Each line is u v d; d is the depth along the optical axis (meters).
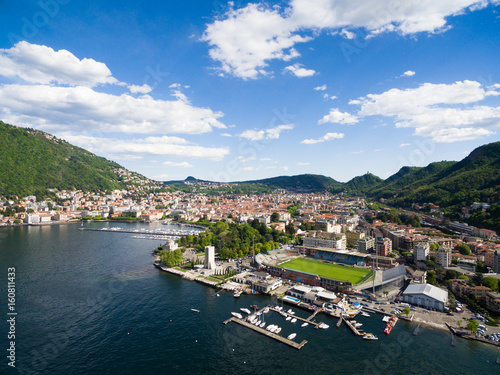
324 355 138.75
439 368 128.62
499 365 130.25
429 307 185.50
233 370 128.00
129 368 128.62
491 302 178.00
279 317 178.00
